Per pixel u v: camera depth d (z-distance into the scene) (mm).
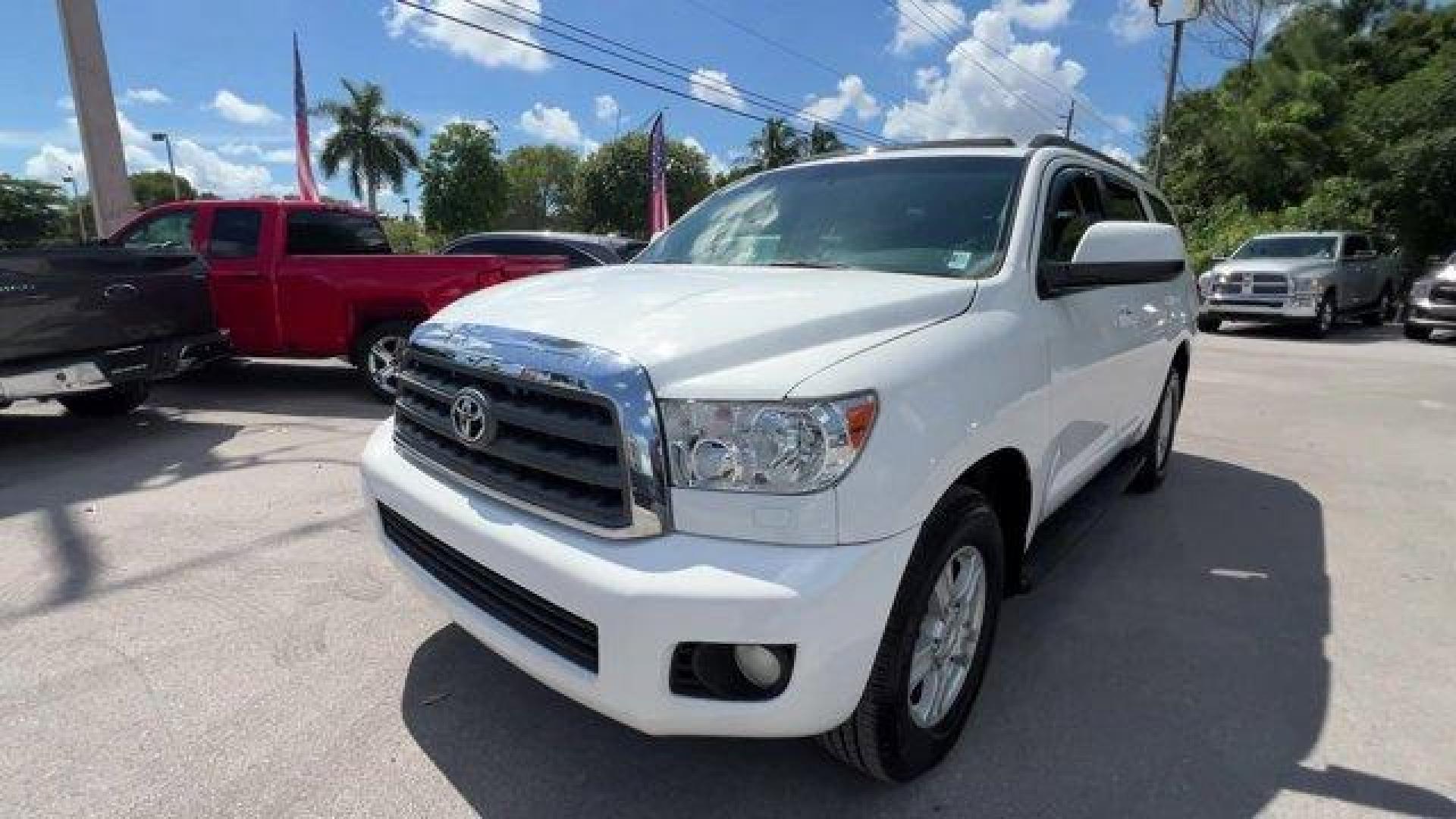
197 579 3902
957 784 2590
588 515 2178
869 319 2430
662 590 2016
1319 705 3047
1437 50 38281
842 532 2055
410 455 2854
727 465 2053
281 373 9586
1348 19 42094
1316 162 34344
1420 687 3178
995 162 3459
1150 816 2465
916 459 2189
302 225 8164
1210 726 2908
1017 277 2945
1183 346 5449
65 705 2912
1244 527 4941
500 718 2879
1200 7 25797
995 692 3109
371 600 3709
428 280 7543
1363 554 4535
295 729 2803
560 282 3023
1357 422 8000
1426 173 23984
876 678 2264
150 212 8211
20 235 63906
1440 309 14523
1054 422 3100
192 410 7590
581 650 2213
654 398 2096
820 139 32094
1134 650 3436
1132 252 3047
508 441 2375
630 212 58312
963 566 2627
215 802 2453
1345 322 19016
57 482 5352
